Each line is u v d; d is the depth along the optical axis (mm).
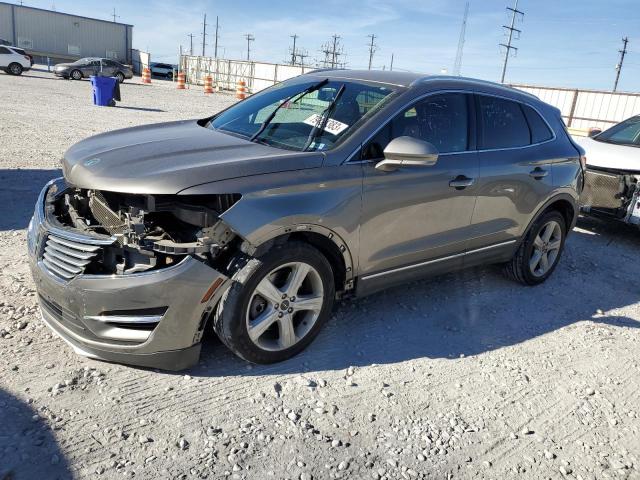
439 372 3631
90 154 3363
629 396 3602
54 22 58344
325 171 3373
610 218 7133
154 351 3020
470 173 4191
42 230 3271
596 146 7406
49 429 2689
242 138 3793
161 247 2879
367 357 3707
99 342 3010
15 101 17047
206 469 2566
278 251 3184
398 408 3193
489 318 4539
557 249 5430
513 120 4730
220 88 43688
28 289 4082
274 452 2727
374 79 4141
